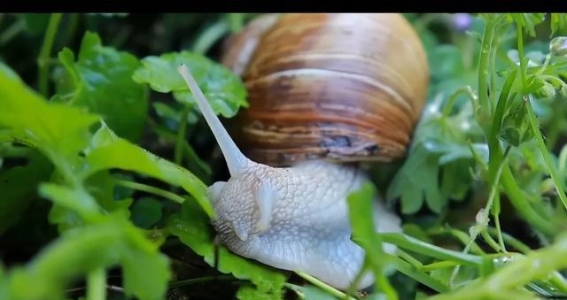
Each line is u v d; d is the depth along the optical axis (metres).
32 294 0.07
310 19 0.16
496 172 0.13
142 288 0.09
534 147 0.14
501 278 0.09
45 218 0.13
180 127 0.15
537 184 0.14
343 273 0.14
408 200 0.15
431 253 0.11
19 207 0.12
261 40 0.16
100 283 0.09
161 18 0.19
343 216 0.15
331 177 0.15
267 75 0.16
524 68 0.12
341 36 0.16
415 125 0.16
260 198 0.13
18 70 0.18
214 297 0.13
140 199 0.13
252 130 0.15
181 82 0.14
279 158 0.15
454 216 0.16
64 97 0.14
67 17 0.18
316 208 0.14
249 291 0.12
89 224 0.09
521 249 0.14
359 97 0.15
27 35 0.18
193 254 0.13
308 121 0.15
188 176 0.12
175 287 0.12
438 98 0.17
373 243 0.09
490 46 0.13
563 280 0.11
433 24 0.20
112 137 0.11
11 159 0.14
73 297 0.12
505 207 0.15
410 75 0.16
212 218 0.12
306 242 0.14
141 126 0.14
